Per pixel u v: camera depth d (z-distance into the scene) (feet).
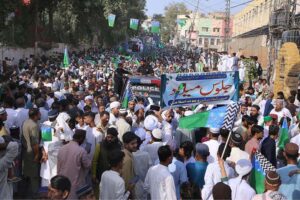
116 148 23.57
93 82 56.59
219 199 14.44
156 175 18.97
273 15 81.82
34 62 94.17
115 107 29.68
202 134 29.63
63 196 14.01
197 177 21.12
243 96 44.57
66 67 80.48
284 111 35.37
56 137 26.61
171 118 29.86
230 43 202.18
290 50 64.28
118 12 139.03
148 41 232.94
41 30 126.11
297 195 18.51
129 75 52.34
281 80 66.69
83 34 144.77
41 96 37.14
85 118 26.55
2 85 43.62
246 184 17.75
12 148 20.21
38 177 27.68
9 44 101.60
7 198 20.51
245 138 27.71
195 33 278.67
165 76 25.79
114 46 187.01
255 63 73.67
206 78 26.43
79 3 121.19
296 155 19.66
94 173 23.63
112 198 18.15
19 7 96.68
